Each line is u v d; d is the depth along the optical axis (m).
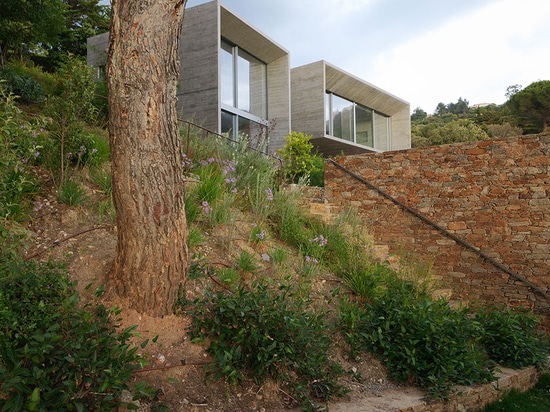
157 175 3.01
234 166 6.88
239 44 14.56
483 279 7.14
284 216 6.04
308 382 3.32
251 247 4.98
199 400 2.80
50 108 4.69
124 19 2.86
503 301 6.95
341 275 5.31
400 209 7.96
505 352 5.00
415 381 3.94
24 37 13.25
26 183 4.02
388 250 7.84
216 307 3.31
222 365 2.89
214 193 5.39
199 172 6.13
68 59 4.87
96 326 2.57
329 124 18.59
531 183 6.82
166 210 3.08
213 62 12.45
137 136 2.92
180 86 12.34
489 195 7.15
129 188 2.95
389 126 22.83
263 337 3.13
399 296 4.72
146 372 2.79
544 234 6.69
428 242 7.66
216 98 12.35
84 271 3.38
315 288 4.75
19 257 2.96
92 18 21.44
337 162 8.66
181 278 3.28
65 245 3.64
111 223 4.16
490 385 4.18
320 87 17.00
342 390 3.37
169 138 3.07
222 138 7.98
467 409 3.87
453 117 52.88
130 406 2.31
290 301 4.20
